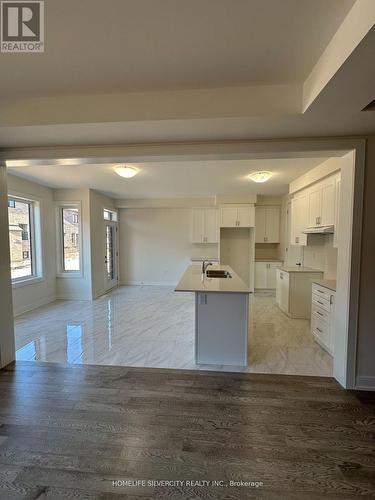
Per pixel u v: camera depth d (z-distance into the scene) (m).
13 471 1.66
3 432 2.00
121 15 1.31
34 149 2.69
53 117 2.12
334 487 1.57
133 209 7.90
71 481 1.59
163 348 3.52
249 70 1.78
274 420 2.13
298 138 2.45
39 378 2.77
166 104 2.04
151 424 2.08
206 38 1.47
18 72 1.78
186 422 2.10
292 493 1.53
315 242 4.68
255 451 1.82
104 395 2.47
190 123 2.11
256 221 7.03
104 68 1.75
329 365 3.06
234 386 2.62
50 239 5.93
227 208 6.75
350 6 1.26
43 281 5.70
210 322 3.07
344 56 1.35
